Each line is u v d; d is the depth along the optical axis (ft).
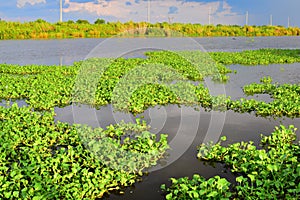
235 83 50.75
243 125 31.17
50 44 121.70
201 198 17.56
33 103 37.76
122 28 164.96
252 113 34.94
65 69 61.36
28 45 118.32
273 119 32.99
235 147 23.49
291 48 108.47
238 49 106.22
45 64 73.77
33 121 30.17
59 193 18.42
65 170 20.85
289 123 31.76
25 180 19.27
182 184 18.24
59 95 40.22
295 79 53.47
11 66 65.82
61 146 26.18
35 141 25.18
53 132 26.94
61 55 89.25
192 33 176.35
